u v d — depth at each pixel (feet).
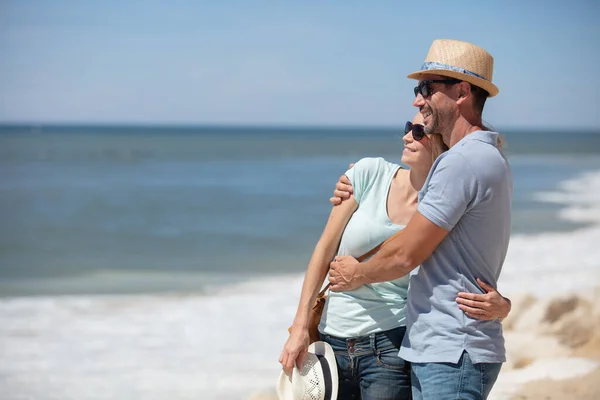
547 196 87.30
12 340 26.94
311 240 59.47
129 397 20.77
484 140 9.20
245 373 22.86
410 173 10.43
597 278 34.63
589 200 81.66
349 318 10.46
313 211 81.76
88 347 25.94
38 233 66.39
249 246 56.24
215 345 25.98
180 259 50.11
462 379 9.05
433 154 10.01
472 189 8.97
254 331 28.04
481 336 9.14
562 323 21.75
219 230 66.64
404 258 9.30
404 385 10.34
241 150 282.97
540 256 42.29
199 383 21.80
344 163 190.80
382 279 9.70
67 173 148.97
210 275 42.52
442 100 9.52
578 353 19.74
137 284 39.91
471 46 9.45
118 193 104.78
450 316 9.21
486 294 9.15
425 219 9.07
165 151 267.80
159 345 26.09
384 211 10.44
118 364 23.94
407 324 9.69
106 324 29.43
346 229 10.61
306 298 10.60
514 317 23.11
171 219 75.56
